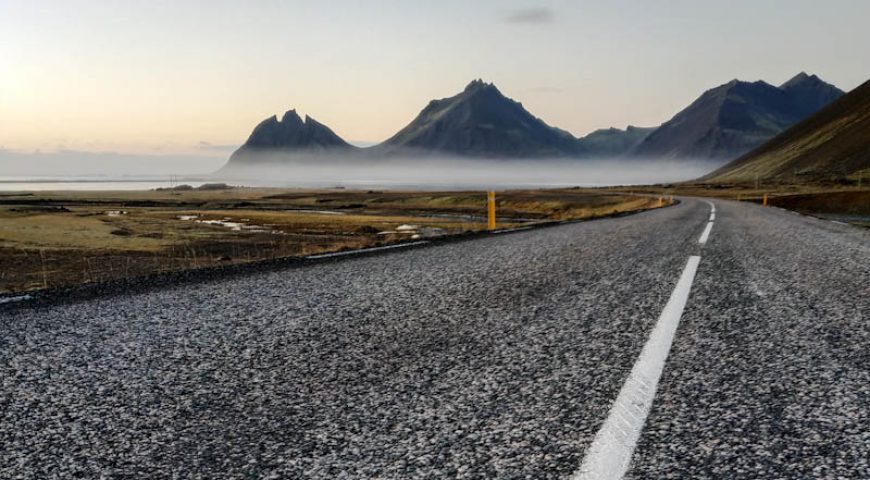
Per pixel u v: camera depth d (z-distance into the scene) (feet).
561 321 13.28
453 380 8.99
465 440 6.72
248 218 211.20
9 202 366.22
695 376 9.05
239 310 14.93
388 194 504.84
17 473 6.04
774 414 7.44
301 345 11.30
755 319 13.30
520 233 44.75
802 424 7.10
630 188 580.30
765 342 11.17
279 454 6.41
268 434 6.98
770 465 6.02
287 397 8.29
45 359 10.41
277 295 17.22
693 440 6.66
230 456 6.37
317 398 8.25
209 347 11.19
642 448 6.46
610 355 10.32
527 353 10.55
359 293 17.46
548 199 301.84
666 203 148.15
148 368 9.79
